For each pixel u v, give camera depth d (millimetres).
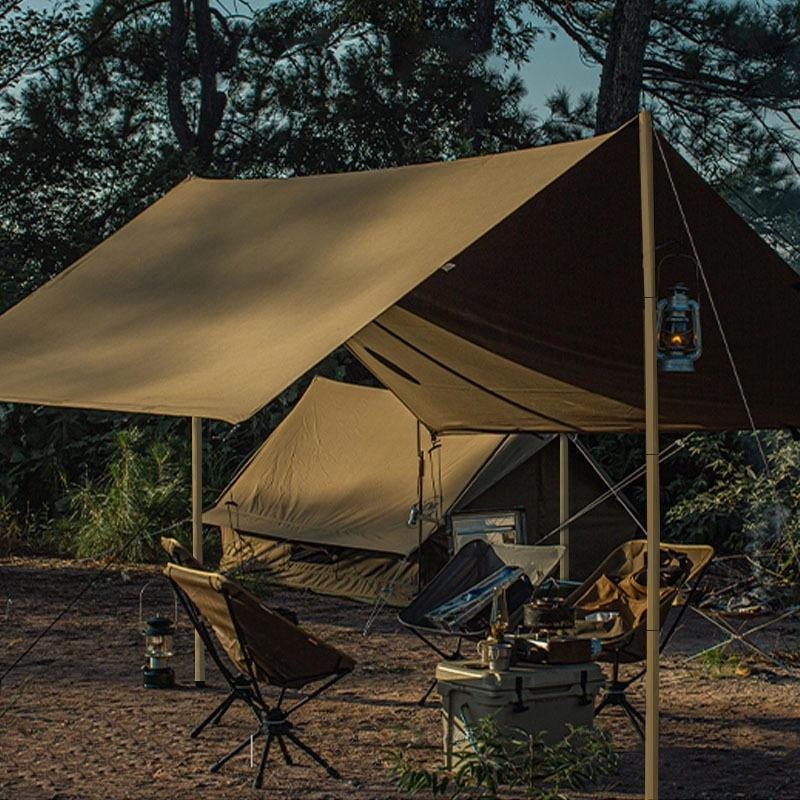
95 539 13711
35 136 21484
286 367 5109
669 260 6621
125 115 23703
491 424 9188
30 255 20297
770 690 7789
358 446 11805
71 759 6168
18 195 21078
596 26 21094
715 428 8461
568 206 6039
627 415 8406
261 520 11594
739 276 6723
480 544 6984
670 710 7273
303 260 6527
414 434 11547
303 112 23125
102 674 8133
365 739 6570
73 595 11305
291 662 5848
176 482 14180
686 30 20438
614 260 6562
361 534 10773
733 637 8688
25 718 6957
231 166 22297
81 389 5836
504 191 6004
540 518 11211
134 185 20391
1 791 5664
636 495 14711
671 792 5742
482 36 22109
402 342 8086
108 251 7613
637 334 7266
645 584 7012
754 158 19875
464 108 22125
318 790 5703
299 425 12328
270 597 11117
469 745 5555
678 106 21297
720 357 7367
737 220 6277
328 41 23406
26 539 14734
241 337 5812
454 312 7172
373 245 6270
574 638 6059
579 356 7531
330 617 10258
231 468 15570
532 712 5844
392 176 7074
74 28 23188
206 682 7871
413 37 21922
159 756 6223
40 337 6805
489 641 5930
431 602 6777
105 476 15438
